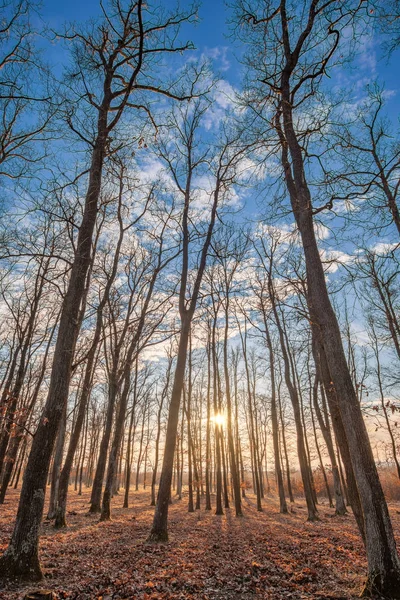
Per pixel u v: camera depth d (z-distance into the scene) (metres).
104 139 9.16
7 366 22.53
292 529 14.09
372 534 5.80
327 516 19.11
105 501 14.76
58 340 7.47
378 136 10.20
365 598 5.40
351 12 7.59
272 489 50.38
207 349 25.23
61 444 16.23
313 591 6.26
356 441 6.34
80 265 8.05
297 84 8.70
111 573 7.11
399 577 5.44
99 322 15.32
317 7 8.28
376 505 5.91
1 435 15.91
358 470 6.21
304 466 18.27
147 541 10.39
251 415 25.09
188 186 14.19
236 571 7.57
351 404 6.57
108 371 19.80
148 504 25.17
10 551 6.20
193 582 6.72
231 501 29.73
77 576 6.76
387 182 8.93
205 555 9.06
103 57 9.61
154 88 10.20
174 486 47.00
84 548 9.21
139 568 7.59
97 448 47.69
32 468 6.59
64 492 13.05
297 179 8.45
